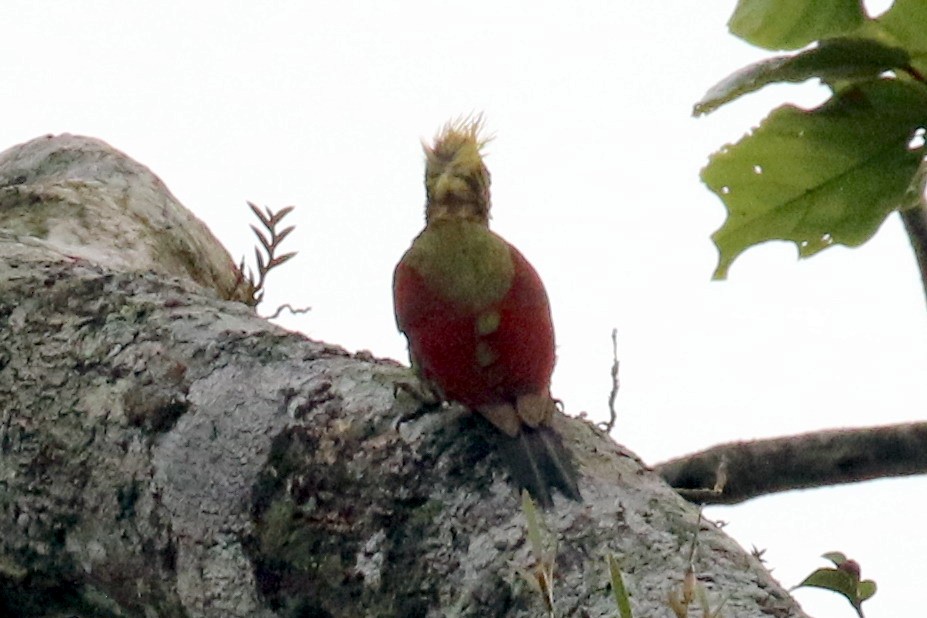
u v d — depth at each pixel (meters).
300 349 7.03
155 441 6.86
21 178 12.12
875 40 5.69
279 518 6.30
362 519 6.11
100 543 6.94
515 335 7.12
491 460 6.16
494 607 5.55
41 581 7.29
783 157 6.09
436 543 5.90
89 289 7.92
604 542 5.50
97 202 11.01
